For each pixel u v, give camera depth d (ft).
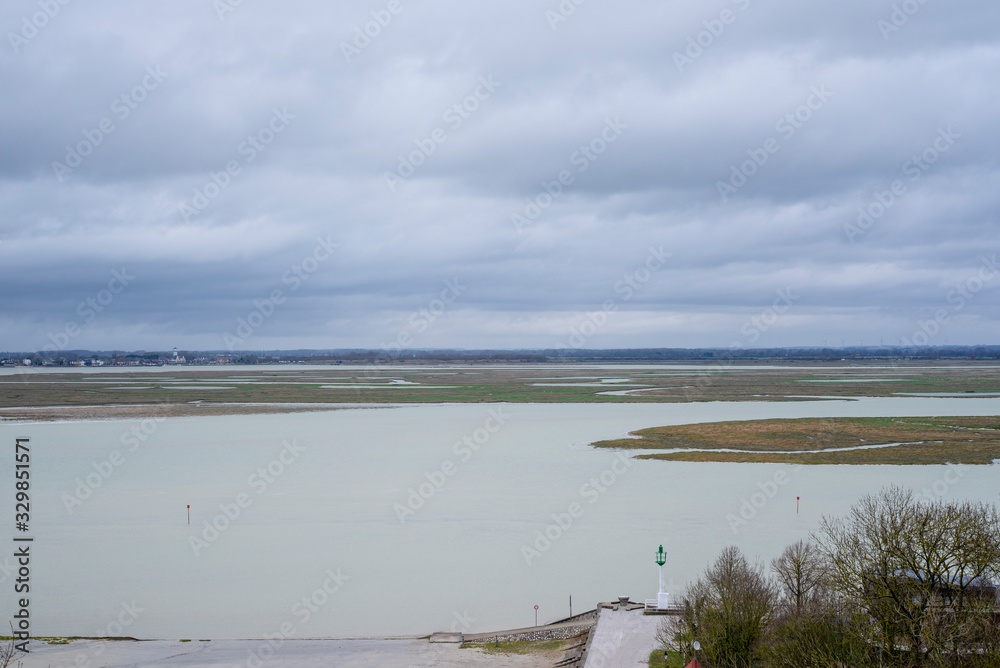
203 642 172.96
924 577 130.62
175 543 243.81
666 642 152.76
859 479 330.13
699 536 243.19
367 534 252.01
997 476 334.44
